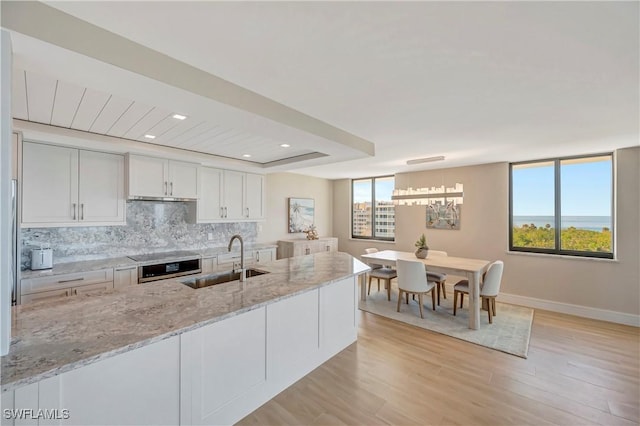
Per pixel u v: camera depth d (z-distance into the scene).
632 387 2.40
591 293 4.07
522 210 4.77
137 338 1.41
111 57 1.39
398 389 2.36
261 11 1.24
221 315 1.74
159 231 4.27
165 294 2.12
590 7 1.21
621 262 3.85
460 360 2.84
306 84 1.95
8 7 1.13
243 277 2.56
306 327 2.56
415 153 4.11
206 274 2.76
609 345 3.18
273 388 2.24
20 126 2.55
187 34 1.40
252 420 2.00
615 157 3.87
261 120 2.20
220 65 1.71
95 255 3.66
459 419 2.03
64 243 3.43
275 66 1.72
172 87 1.64
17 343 1.34
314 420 2.01
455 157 4.43
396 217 6.18
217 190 4.57
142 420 1.52
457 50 1.55
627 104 2.29
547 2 1.18
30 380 1.07
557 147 3.75
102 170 3.43
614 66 1.71
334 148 3.12
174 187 3.95
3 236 1.18
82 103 2.21
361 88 2.01
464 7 1.21
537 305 4.48
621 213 3.84
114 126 2.78
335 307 2.94
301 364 2.51
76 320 1.62
